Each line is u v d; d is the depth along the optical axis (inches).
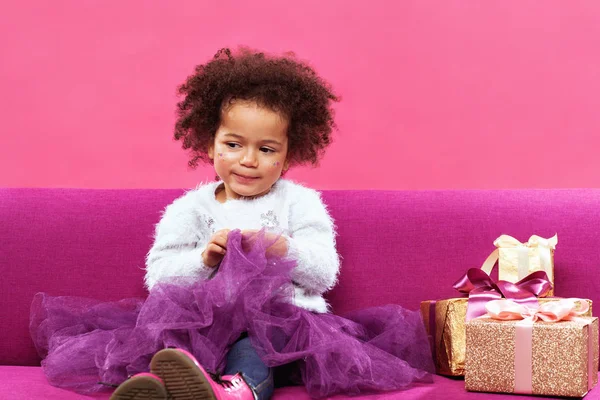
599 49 125.6
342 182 130.3
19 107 130.6
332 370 71.2
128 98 130.3
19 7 131.3
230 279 73.2
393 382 72.2
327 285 82.5
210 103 84.8
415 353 76.4
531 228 86.8
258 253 74.9
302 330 74.9
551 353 68.5
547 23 126.9
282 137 83.0
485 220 87.8
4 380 75.4
